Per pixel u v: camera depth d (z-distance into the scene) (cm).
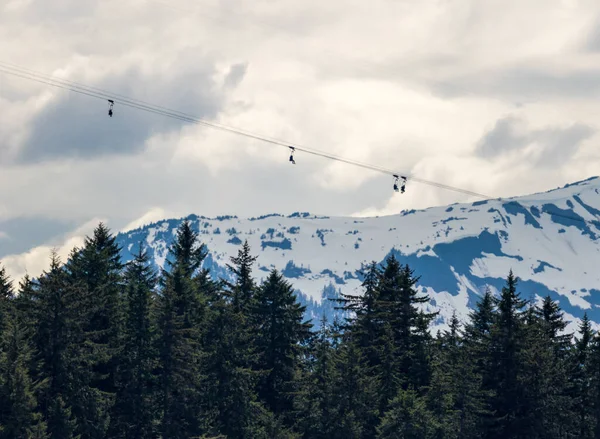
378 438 10738
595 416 12000
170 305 10712
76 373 9738
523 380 11494
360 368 11225
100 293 10994
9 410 8838
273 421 10744
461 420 11244
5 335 9269
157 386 10619
